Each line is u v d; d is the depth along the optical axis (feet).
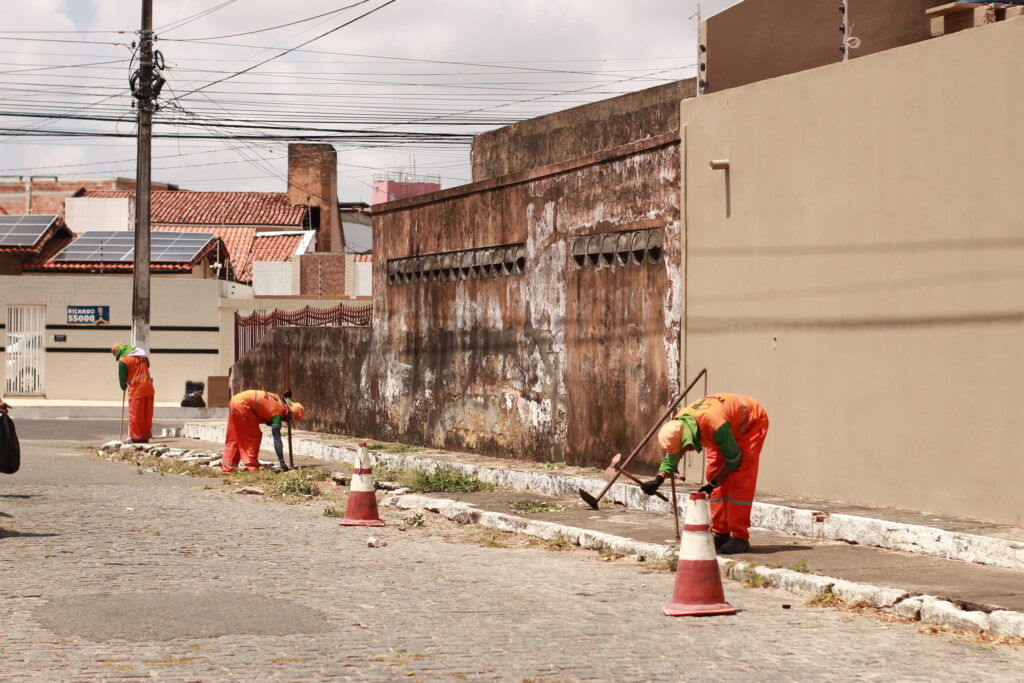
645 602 26.61
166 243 126.21
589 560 33.42
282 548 34.09
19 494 45.16
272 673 19.38
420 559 32.83
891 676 19.69
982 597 25.22
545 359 52.85
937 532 30.91
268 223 184.24
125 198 158.81
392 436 66.18
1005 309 32.32
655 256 45.91
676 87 54.49
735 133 41.96
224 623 23.38
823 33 47.88
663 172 45.29
